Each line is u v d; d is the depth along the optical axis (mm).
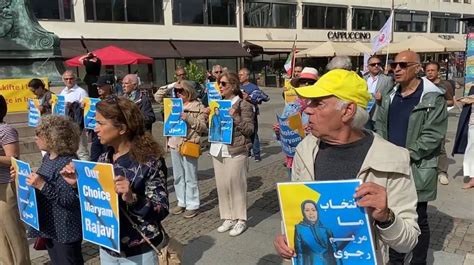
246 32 29281
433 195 3406
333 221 1739
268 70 31688
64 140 2932
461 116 6285
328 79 1886
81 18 21906
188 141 5281
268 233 4836
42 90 7633
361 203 1656
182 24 25828
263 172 7730
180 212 5629
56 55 11359
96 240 2371
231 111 4602
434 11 43594
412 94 3473
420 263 3512
